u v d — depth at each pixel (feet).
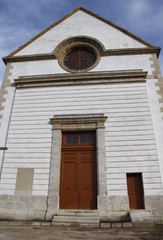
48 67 37.24
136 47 37.11
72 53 39.68
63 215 26.05
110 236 17.97
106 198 26.84
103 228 22.20
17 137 31.99
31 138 31.71
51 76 35.47
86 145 31.19
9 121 33.45
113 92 33.32
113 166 28.55
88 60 38.24
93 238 17.06
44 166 29.76
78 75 34.81
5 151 31.24
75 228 22.16
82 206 28.07
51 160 29.81
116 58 36.37
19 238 16.63
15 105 34.42
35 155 30.58
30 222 24.54
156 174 27.53
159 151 28.68
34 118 33.09
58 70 36.70
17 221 25.61
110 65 35.86
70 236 17.88
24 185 29.04
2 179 29.66
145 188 27.04
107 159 28.99
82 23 41.01
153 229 21.36
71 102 33.55
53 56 37.78
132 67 35.27
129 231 20.40
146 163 28.25
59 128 31.65
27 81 35.76
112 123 31.14
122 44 37.65
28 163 30.22
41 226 23.47
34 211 27.45
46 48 39.37
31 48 39.81
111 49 36.96
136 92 32.89
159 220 25.23
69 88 34.58
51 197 27.78
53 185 28.40
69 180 29.68
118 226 22.90
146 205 26.20
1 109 34.55
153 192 26.73
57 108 33.40
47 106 33.76
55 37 40.24
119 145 29.63
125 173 28.07
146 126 30.37
